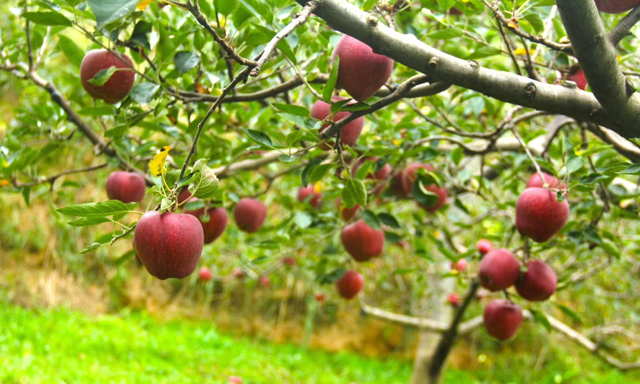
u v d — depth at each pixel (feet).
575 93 3.40
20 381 6.92
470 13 4.38
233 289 13.47
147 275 13.03
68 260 12.22
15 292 11.12
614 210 4.99
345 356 12.84
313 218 5.52
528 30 4.64
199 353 10.30
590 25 2.99
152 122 4.83
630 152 4.08
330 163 4.01
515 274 4.41
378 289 13.85
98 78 3.69
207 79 4.60
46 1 3.70
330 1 3.04
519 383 13.01
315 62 4.68
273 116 5.49
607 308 12.22
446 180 5.75
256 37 3.91
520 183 6.80
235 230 6.88
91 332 10.00
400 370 12.75
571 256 7.19
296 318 13.53
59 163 12.50
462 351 14.05
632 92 3.20
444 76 3.27
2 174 5.01
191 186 3.08
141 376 8.17
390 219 5.07
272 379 10.05
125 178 4.60
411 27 4.66
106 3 2.35
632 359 14.02
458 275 5.60
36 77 4.73
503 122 4.73
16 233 11.94
